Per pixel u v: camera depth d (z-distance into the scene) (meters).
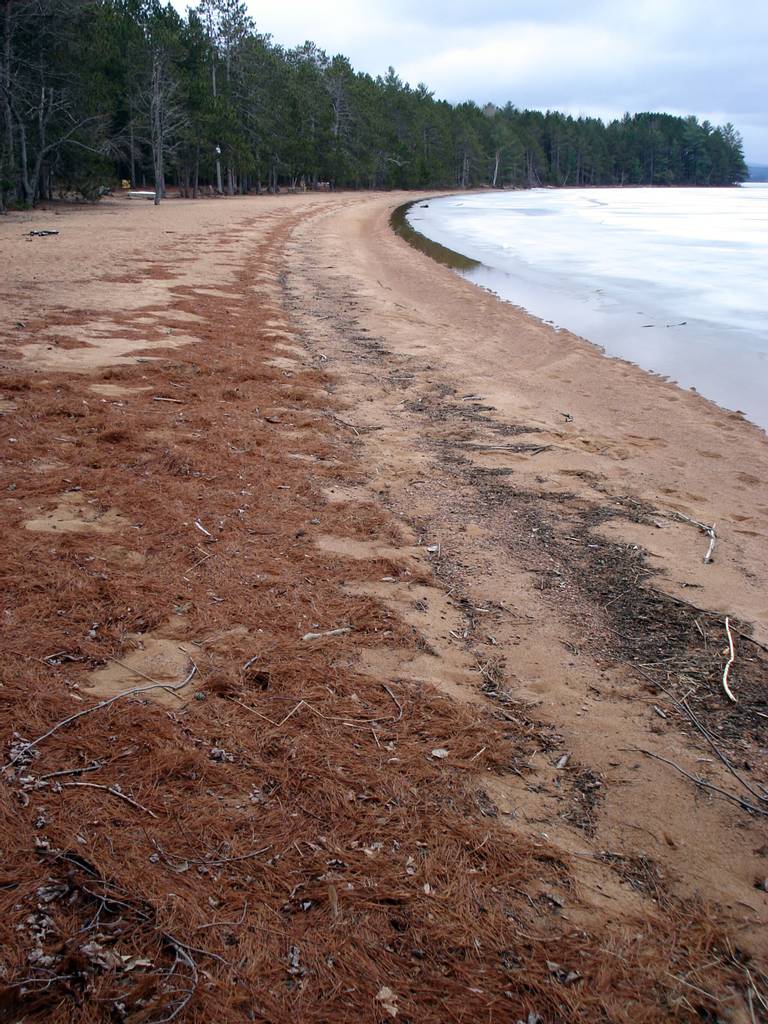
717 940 2.34
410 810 2.72
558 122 153.00
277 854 2.48
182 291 14.58
